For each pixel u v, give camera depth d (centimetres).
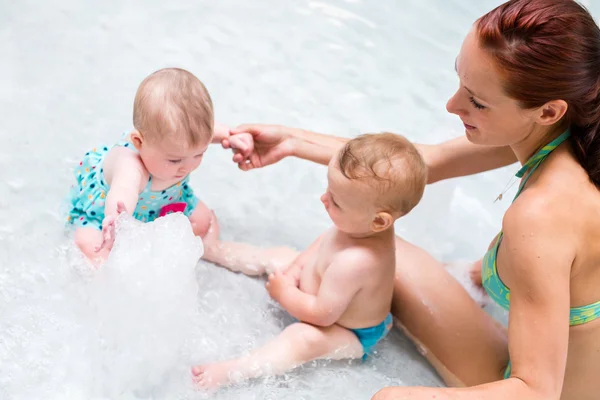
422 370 172
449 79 267
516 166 238
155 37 260
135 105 156
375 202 152
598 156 132
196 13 276
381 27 287
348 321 166
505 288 153
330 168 157
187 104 154
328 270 162
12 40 244
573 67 120
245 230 200
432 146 183
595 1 284
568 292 128
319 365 166
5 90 223
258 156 189
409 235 210
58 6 264
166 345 155
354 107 248
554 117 127
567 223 128
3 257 173
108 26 261
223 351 164
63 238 179
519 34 120
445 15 297
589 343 143
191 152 158
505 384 128
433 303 171
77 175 179
